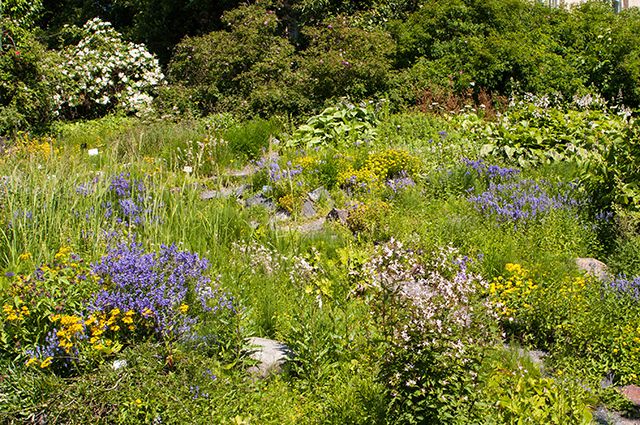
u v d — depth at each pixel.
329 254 7.60
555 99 16.25
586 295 6.37
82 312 5.02
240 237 7.82
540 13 18.72
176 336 5.09
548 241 8.03
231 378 4.89
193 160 10.89
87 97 17.02
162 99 16.31
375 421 4.46
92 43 18.23
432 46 16.47
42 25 24.42
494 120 14.75
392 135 12.66
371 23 17.33
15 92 13.90
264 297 6.09
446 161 11.03
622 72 17.16
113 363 4.73
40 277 5.18
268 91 14.68
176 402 4.41
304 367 5.20
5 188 7.02
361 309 6.04
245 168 11.64
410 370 4.25
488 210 8.78
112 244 6.58
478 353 4.40
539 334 6.03
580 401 4.76
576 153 11.36
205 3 20.94
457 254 7.16
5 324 4.89
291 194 9.18
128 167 9.19
